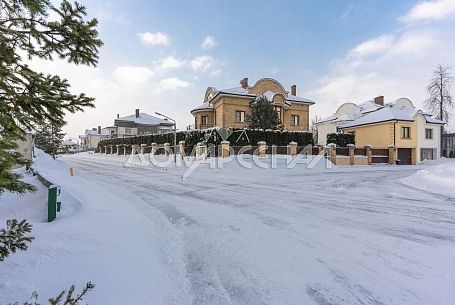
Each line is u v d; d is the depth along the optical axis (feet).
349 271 13.17
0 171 6.71
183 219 22.52
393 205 28.07
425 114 114.62
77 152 227.81
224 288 11.64
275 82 114.42
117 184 43.88
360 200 30.73
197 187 40.68
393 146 98.53
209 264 13.98
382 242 17.04
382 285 11.89
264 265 13.84
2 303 9.19
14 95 7.80
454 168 47.11
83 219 20.65
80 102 8.79
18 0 8.19
